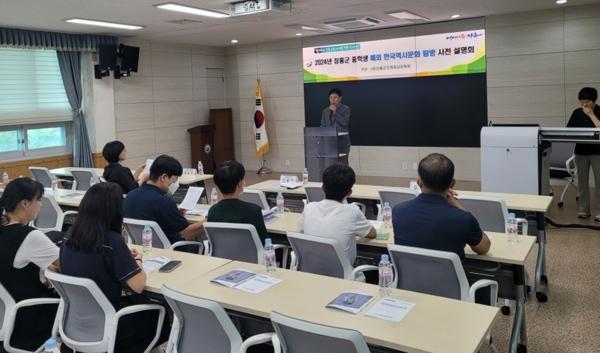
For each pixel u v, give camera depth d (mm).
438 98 9492
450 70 9305
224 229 3090
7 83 8305
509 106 8891
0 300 2600
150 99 10422
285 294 2316
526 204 4117
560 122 8500
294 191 5172
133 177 5445
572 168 6949
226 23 8422
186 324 2137
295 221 3871
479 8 8016
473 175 9344
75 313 2418
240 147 12172
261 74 11570
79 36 9133
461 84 9250
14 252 2545
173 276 2615
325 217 2984
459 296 2477
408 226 2656
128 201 3629
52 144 9234
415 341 1809
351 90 10383
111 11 7055
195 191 4531
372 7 7508
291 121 11289
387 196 4301
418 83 9648
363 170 10438
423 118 9688
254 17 7582
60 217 4707
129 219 3428
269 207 4910
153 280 2559
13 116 8406
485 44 8938
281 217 4020
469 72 9148
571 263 4855
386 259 2357
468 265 3062
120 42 9750
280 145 11531
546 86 8539
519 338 3109
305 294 2311
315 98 10867
